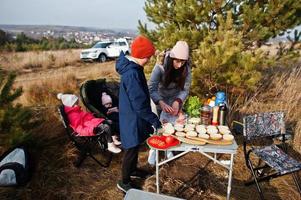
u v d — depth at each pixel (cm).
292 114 489
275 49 581
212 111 297
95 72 976
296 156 388
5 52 1538
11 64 1298
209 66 437
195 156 378
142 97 247
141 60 249
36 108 465
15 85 778
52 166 333
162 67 310
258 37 521
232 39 449
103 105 393
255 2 558
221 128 278
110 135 341
